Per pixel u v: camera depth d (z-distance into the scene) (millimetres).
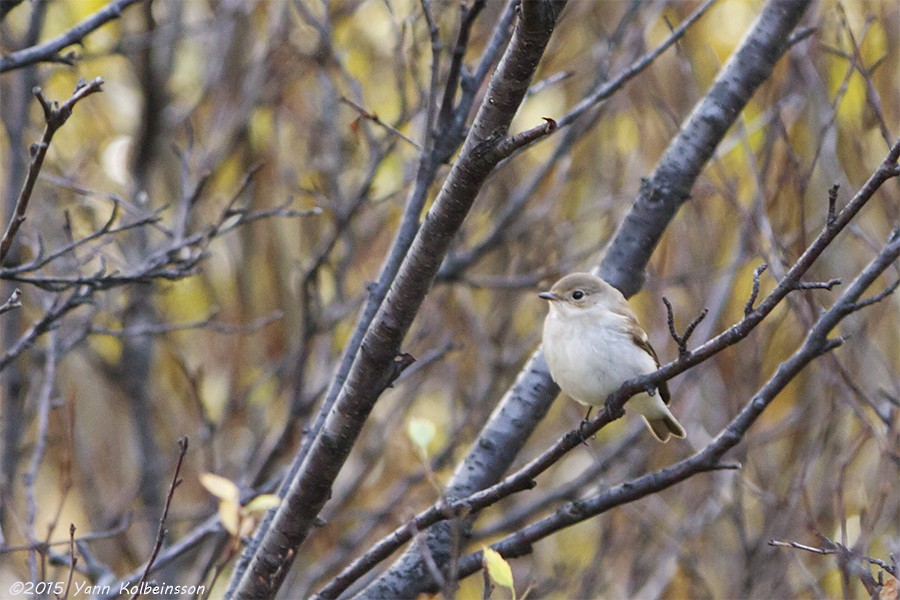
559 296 9391
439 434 15203
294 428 12250
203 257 9430
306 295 11766
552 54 13969
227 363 15992
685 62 12305
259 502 6191
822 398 12477
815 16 12219
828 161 11594
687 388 13219
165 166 15766
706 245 13555
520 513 13180
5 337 12281
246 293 16016
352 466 16484
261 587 7887
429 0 9375
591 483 14062
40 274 12844
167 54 14742
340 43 14953
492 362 14008
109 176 14852
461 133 9016
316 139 15109
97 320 15484
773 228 11383
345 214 12195
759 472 12352
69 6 14648
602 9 14633
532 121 15305
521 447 9477
